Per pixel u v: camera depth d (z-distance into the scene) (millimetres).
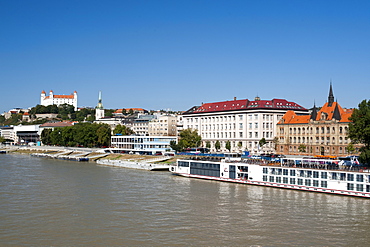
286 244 65312
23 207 88688
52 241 66500
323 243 65812
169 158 182250
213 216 80938
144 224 75562
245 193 103875
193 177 135250
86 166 183250
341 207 87688
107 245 64625
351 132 126500
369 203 91125
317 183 103438
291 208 87188
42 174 146375
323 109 195125
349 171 98938
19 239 67438
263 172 114875
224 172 124625
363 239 67625
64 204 91500
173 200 95562
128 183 122125
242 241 66500
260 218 79500
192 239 67375
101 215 81875
